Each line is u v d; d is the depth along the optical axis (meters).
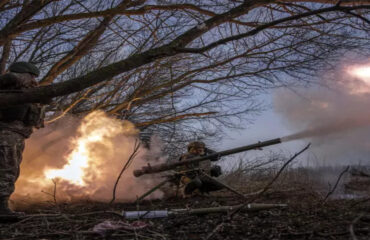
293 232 3.35
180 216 4.21
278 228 3.50
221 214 4.23
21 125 4.72
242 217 4.00
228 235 3.41
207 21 4.70
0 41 6.60
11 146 4.58
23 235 3.75
